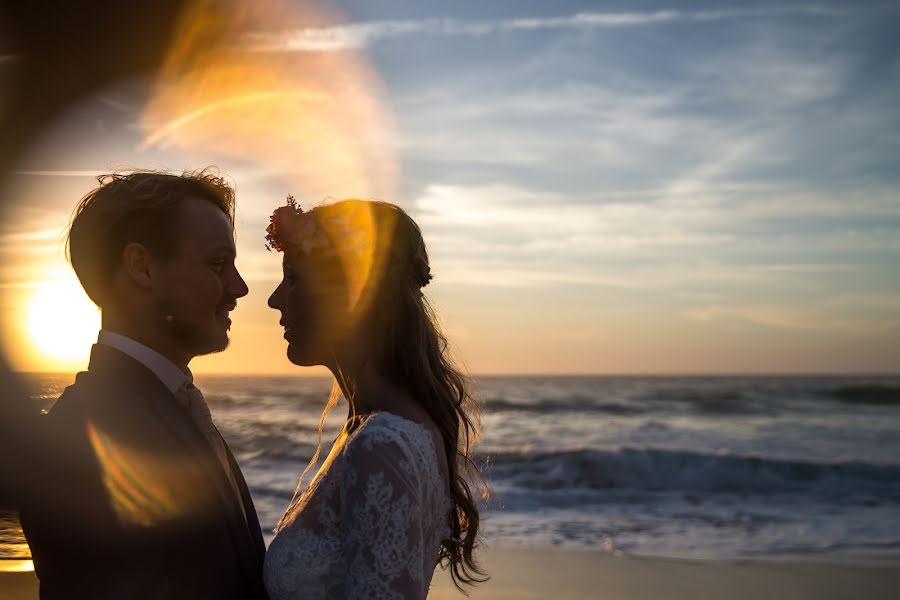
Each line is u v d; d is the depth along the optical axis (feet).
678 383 283.18
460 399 8.35
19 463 6.23
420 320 7.73
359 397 7.66
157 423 6.72
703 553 27.68
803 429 97.76
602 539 30.04
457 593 20.66
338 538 7.01
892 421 107.96
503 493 43.60
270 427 91.40
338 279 7.63
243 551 6.97
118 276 6.98
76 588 6.27
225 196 7.66
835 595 22.35
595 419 113.70
